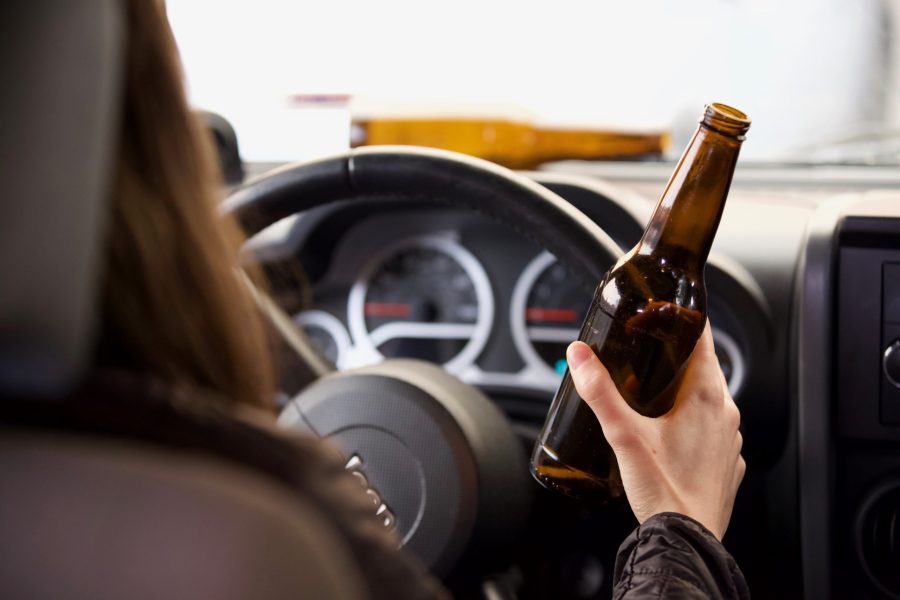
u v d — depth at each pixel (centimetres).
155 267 45
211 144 51
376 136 168
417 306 148
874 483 113
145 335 45
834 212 113
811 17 252
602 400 65
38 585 35
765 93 257
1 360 34
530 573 122
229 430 40
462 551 85
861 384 111
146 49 47
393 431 85
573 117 181
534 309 145
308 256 149
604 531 122
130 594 35
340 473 42
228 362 48
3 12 36
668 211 70
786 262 121
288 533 36
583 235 81
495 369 147
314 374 101
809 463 112
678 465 66
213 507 36
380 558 41
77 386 36
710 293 119
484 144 165
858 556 113
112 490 36
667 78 266
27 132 35
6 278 33
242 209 89
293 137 194
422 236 148
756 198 138
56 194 34
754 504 124
